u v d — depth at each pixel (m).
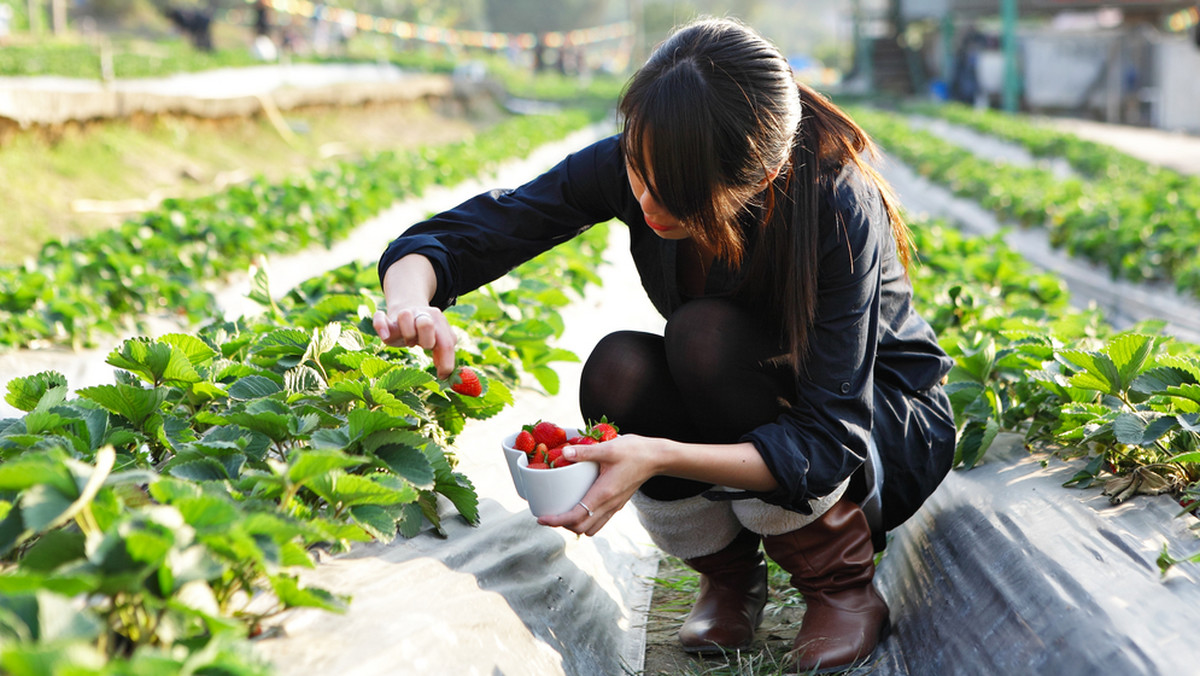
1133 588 1.80
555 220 2.23
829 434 1.93
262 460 1.92
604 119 25.25
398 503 1.91
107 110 10.72
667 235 1.89
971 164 13.26
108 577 1.24
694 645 2.32
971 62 29.47
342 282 4.25
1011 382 3.01
